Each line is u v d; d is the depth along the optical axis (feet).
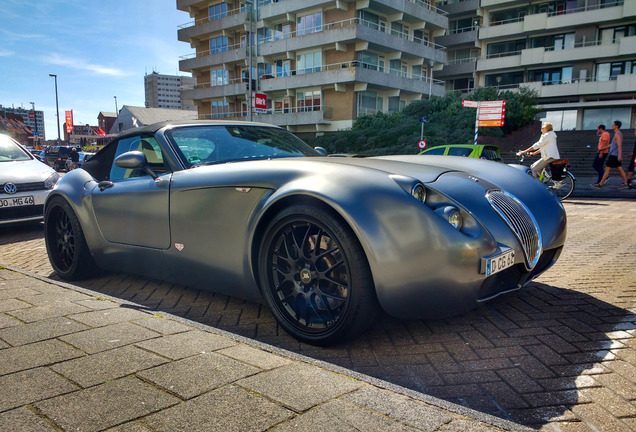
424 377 6.29
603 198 34.22
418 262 6.56
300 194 7.14
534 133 93.97
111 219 10.32
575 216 23.50
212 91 136.56
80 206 11.00
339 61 111.45
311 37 110.32
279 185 7.53
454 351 7.13
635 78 112.27
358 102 109.50
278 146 10.72
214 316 8.86
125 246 10.10
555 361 6.73
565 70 126.82
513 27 131.34
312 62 115.55
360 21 105.60
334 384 4.83
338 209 6.71
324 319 7.35
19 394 4.62
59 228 12.17
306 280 7.36
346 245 6.74
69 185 11.58
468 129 77.66
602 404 5.52
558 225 8.79
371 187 6.92
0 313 7.19
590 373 6.33
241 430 3.94
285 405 4.36
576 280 11.12
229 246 8.12
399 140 82.28
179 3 145.79
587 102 121.08
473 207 7.28
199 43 147.74
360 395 4.58
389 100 116.78
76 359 5.44
